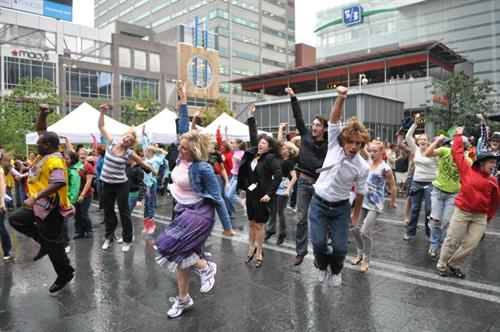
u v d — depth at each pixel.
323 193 3.79
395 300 3.96
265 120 31.22
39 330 3.40
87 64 50.19
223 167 8.60
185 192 3.69
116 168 5.81
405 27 51.53
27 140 12.12
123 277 4.76
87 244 6.45
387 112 27.45
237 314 3.67
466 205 4.46
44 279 4.75
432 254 5.49
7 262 5.49
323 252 3.86
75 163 6.88
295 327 3.40
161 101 58.31
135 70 55.44
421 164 6.38
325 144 4.88
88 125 11.57
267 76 39.06
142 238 6.85
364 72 35.47
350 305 3.84
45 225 4.06
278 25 94.06
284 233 6.34
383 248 6.04
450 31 49.28
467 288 4.29
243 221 8.42
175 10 89.88
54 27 48.97
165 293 4.23
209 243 6.42
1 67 42.22
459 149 4.67
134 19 101.69
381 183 4.90
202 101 62.97
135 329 3.39
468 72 41.66
